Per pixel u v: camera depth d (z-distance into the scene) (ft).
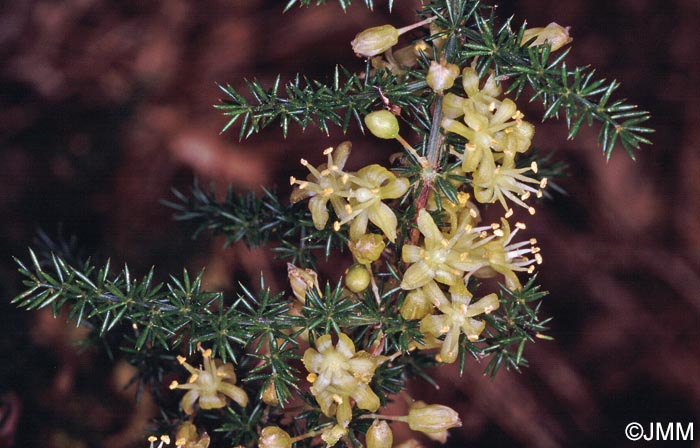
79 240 0.61
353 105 0.36
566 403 0.63
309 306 0.36
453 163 0.36
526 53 0.35
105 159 0.65
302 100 0.35
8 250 0.60
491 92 0.35
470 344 0.36
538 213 0.66
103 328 0.35
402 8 0.66
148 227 0.62
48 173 0.64
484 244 0.37
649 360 0.65
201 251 0.60
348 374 0.35
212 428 0.41
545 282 0.66
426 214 0.35
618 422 0.63
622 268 0.66
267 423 0.39
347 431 0.36
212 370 0.38
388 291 0.36
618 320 0.65
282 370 0.35
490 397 0.62
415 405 0.37
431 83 0.34
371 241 0.35
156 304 0.35
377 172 0.35
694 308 0.65
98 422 0.55
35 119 0.65
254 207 0.43
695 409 0.64
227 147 0.66
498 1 0.66
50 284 0.35
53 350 0.56
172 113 0.66
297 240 0.43
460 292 0.35
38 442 0.55
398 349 0.36
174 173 0.65
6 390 0.55
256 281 0.60
